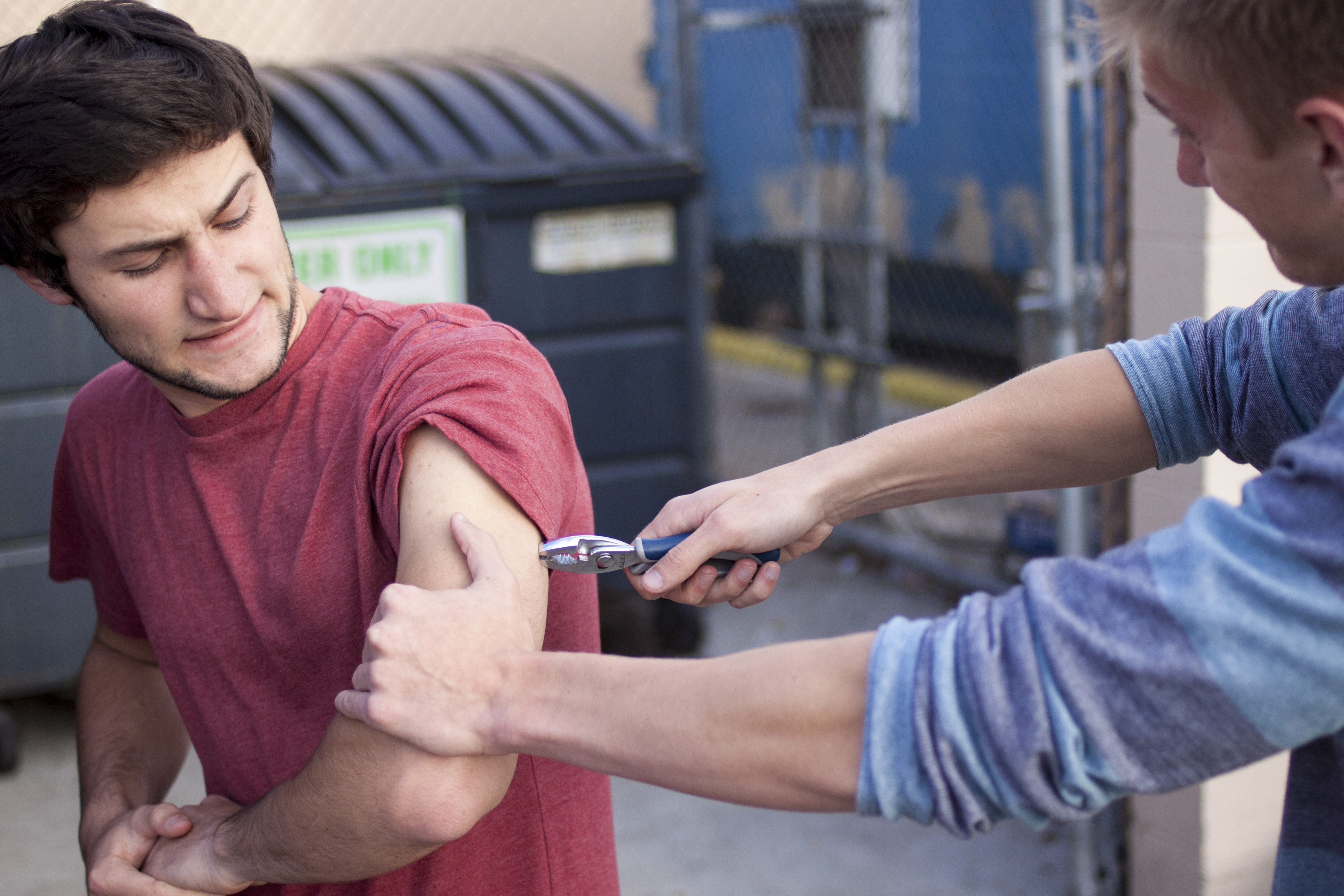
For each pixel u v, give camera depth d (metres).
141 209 0.93
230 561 1.08
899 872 2.73
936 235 5.66
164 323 0.99
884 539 4.32
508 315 3.31
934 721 0.71
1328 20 0.66
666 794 3.12
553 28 6.67
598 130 3.42
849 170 5.62
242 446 1.08
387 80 3.58
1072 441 1.10
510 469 0.97
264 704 1.11
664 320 3.47
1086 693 0.68
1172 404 1.07
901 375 6.04
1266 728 0.66
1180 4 0.71
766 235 6.29
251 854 1.01
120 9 0.97
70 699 3.68
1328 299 0.97
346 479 1.05
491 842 1.10
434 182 3.14
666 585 1.05
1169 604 0.67
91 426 1.20
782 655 0.77
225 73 0.97
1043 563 0.74
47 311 2.97
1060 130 2.43
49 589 3.10
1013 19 5.00
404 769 0.87
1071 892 2.59
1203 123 0.76
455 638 0.84
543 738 0.81
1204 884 2.22
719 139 6.59
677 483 3.56
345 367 1.09
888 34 4.16
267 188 1.04
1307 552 0.65
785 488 1.10
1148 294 2.18
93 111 0.90
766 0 6.00
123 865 1.09
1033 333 2.91
